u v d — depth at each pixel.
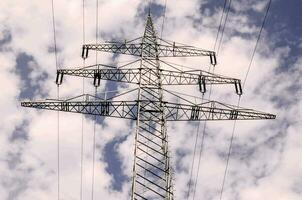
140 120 25.98
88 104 27.86
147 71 29.67
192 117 27.70
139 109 25.97
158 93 27.84
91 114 27.81
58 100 28.14
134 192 21.86
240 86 32.34
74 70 31.86
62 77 32.19
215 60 37.38
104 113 27.55
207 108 27.83
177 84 31.34
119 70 30.41
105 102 27.42
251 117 28.52
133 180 22.17
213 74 32.00
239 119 28.47
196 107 27.61
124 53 34.78
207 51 37.19
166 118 27.03
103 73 31.08
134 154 23.19
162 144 24.36
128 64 30.58
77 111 28.12
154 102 26.92
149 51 33.81
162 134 25.03
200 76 31.81
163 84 30.39
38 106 28.42
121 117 27.03
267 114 28.48
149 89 28.14
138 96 26.86
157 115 26.30
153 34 35.72
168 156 23.59
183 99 27.64
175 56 36.50
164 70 30.66
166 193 22.31
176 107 27.34
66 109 28.33
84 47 35.97
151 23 36.78
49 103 28.31
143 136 24.23
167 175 22.88
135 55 34.34
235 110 28.14
